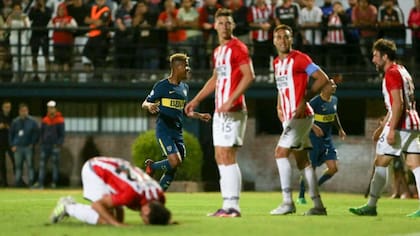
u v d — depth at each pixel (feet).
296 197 217.36
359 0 260.62
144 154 252.42
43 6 277.23
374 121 267.80
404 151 136.36
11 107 287.69
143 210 101.35
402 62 260.42
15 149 267.80
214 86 126.11
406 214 144.25
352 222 117.80
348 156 270.46
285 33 129.80
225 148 123.54
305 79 129.70
